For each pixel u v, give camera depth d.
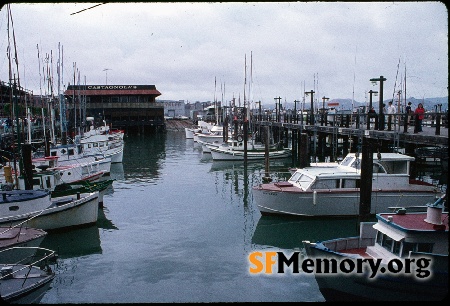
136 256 16.41
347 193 20.03
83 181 26.38
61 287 13.58
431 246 10.86
